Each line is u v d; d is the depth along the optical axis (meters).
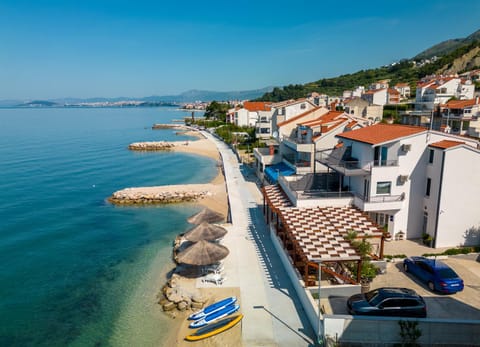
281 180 38.56
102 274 31.06
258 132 90.56
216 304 23.39
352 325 18.42
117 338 22.20
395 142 29.81
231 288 25.83
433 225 29.45
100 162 85.62
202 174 71.69
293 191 33.12
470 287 23.52
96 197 56.06
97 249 36.56
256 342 19.75
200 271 29.19
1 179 67.44
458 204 28.69
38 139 129.12
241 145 97.25
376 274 25.12
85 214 47.94
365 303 20.14
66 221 45.19
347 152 35.59
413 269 25.14
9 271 32.00
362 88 185.62
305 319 21.64
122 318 24.27
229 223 39.78
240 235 35.47
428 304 21.66
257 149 63.12
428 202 30.05
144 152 101.12
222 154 90.25
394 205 30.11
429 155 29.80
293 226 27.31
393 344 18.19
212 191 56.47
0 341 22.62
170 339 21.48
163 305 25.22
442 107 84.19
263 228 37.38
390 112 115.88
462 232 29.20
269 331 20.62
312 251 23.17
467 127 79.88
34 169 76.56
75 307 26.11
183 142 117.81
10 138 131.38
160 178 68.75
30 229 42.41
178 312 24.30
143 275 30.55
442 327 17.89
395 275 25.42
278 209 31.16
